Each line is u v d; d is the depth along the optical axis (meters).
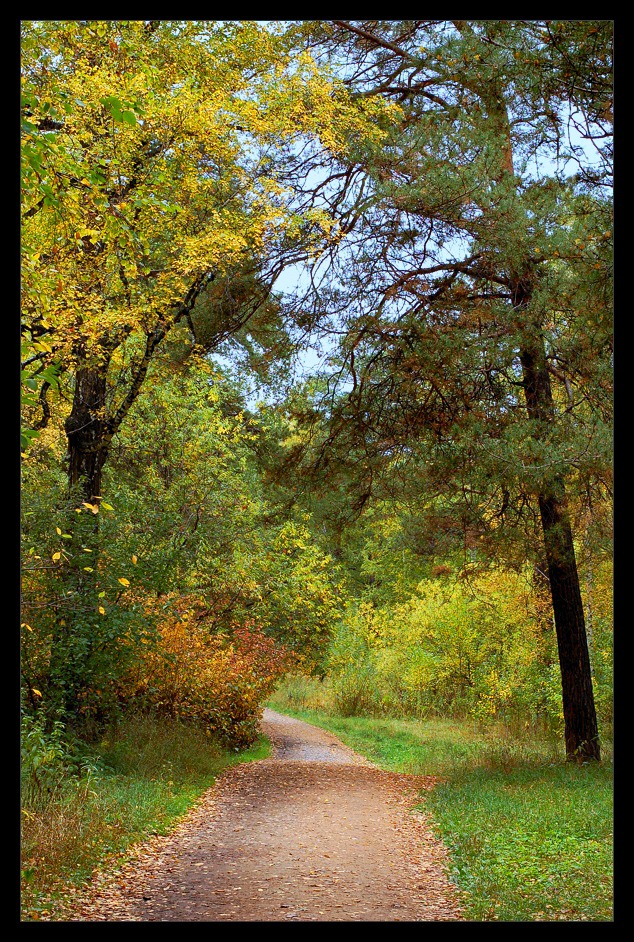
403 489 14.88
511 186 12.20
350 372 14.41
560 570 14.30
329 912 6.06
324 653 29.00
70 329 10.16
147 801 9.58
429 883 7.06
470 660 23.92
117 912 5.88
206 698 16.02
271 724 24.95
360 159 13.09
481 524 13.33
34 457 12.91
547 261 12.95
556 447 11.44
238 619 21.75
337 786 12.84
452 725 22.70
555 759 13.98
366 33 13.91
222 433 20.33
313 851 8.15
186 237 11.89
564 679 14.26
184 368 15.47
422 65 12.80
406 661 25.66
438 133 12.39
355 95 14.48
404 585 35.69
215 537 19.11
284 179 14.12
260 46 13.16
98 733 12.46
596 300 9.98
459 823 9.15
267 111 12.91
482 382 12.83
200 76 12.55
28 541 10.70
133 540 12.65
